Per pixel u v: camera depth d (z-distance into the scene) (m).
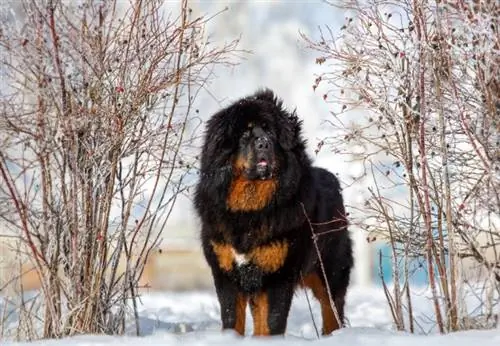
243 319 8.74
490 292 7.39
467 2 7.48
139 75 8.17
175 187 9.87
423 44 7.48
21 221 8.18
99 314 8.28
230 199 8.48
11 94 7.98
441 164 8.02
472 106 7.54
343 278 10.34
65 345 6.80
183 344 6.76
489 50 7.15
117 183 9.10
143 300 15.24
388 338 6.83
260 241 8.43
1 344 7.05
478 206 7.64
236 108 8.72
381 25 7.91
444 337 6.79
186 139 9.55
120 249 8.48
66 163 8.10
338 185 10.25
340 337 7.10
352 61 8.07
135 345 6.73
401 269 10.27
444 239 8.04
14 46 7.86
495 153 7.42
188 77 8.40
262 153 8.26
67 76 7.98
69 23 7.97
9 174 7.88
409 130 7.92
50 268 8.06
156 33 8.21
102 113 8.06
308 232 8.80
